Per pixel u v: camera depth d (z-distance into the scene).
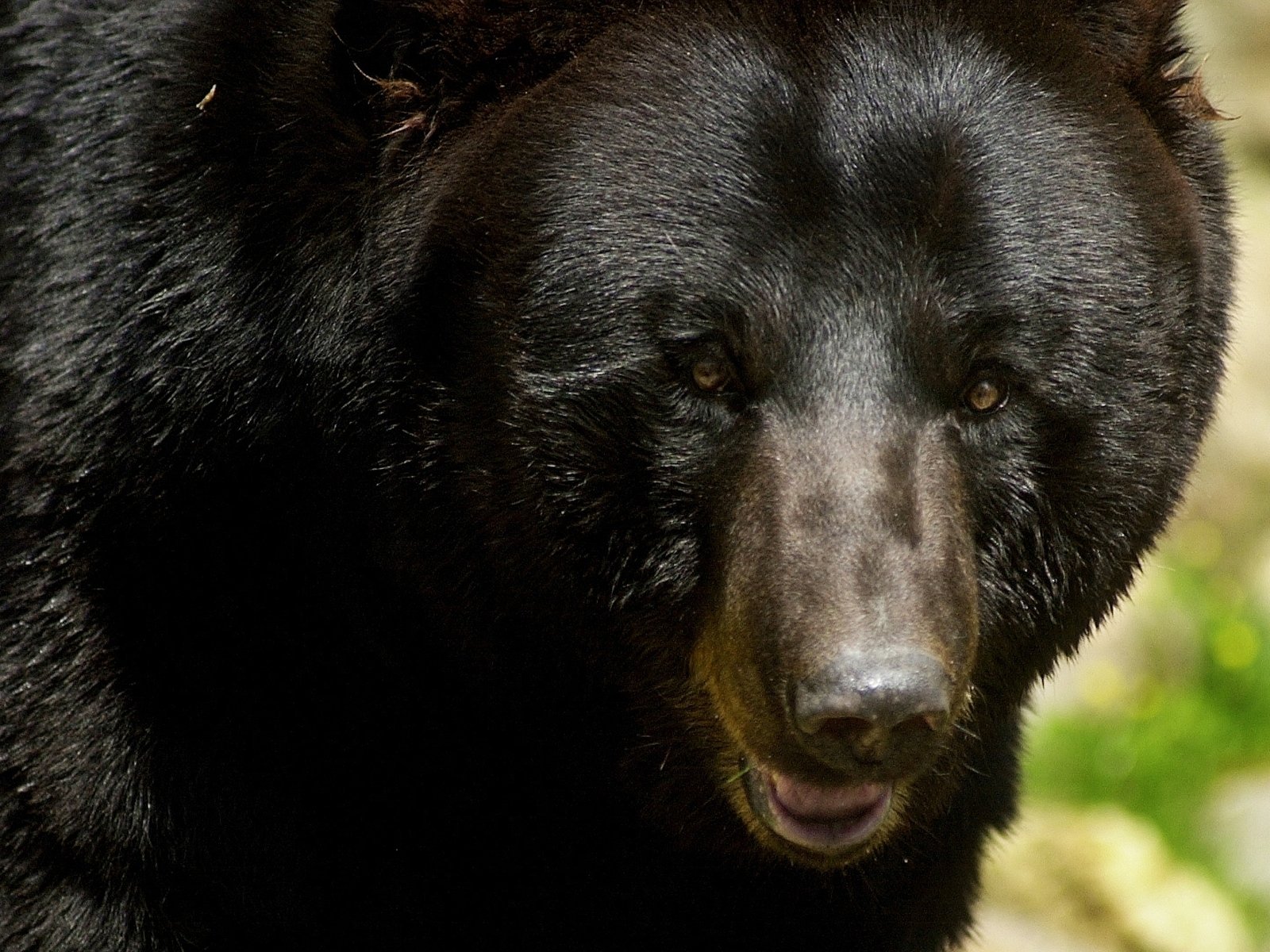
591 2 9.02
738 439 8.55
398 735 9.67
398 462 9.12
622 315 8.55
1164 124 9.54
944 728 8.14
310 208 9.08
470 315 8.84
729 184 8.50
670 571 8.80
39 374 9.48
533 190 8.73
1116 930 17.16
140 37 9.73
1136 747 20.44
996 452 8.73
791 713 7.95
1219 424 23.61
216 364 9.27
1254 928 18.11
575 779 9.66
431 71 9.05
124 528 9.37
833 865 8.91
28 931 9.40
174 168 9.40
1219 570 23.33
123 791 9.41
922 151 8.50
